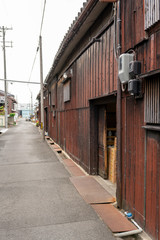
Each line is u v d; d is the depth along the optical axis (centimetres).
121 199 393
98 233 307
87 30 644
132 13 337
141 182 321
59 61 1027
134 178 344
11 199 439
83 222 339
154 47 280
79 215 364
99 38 534
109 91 466
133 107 346
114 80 436
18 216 362
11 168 705
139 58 322
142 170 318
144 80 306
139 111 327
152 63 285
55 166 733
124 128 380
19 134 2070
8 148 1161
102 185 532
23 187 513
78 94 766
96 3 469
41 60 1550
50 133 1725
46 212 377
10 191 486
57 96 1313
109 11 469
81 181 555
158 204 274
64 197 448
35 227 325
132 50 341
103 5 478
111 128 610
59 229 319
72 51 866
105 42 490
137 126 333
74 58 811
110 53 457
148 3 287
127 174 370
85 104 672
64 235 303
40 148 1158
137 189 334
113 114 623
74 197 447
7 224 335
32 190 492
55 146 1255
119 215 364
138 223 330
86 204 410
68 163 795
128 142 365
